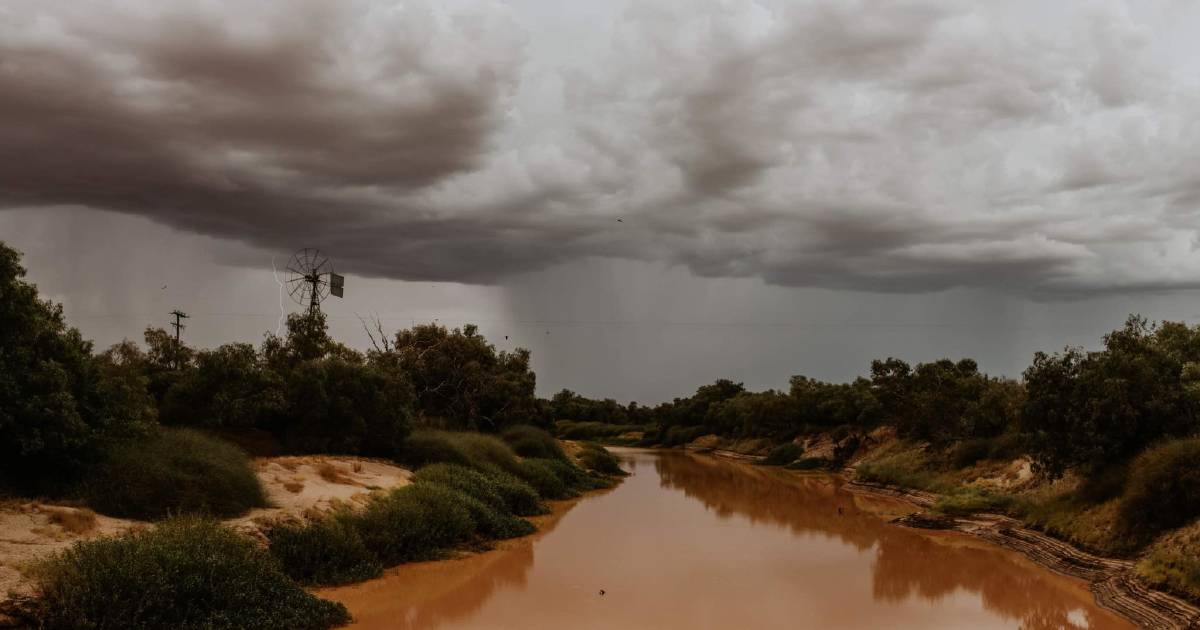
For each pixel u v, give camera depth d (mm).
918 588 25125
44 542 16766
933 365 63031
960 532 36125
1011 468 43000
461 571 25250
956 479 46438
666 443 123438
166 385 37156
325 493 27031
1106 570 25312
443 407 61250
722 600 22781
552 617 20328
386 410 39656
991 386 53344
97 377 22578
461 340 64750
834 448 73750
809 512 43250
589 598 22438
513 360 69938
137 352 39719
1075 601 23578
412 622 19391
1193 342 34000
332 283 50219
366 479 31719
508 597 22203
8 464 20031
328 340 46656
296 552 21453
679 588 24062
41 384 20062
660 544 31750
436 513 28000
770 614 21484
